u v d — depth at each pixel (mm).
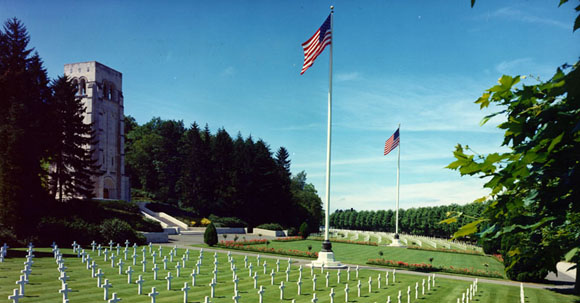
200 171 85188
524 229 4605
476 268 34844
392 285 23812
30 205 36938
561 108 3859
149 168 96000
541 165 4121
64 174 50406
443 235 95188
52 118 48531
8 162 35531
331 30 27734
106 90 69438
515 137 4277
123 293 17672
